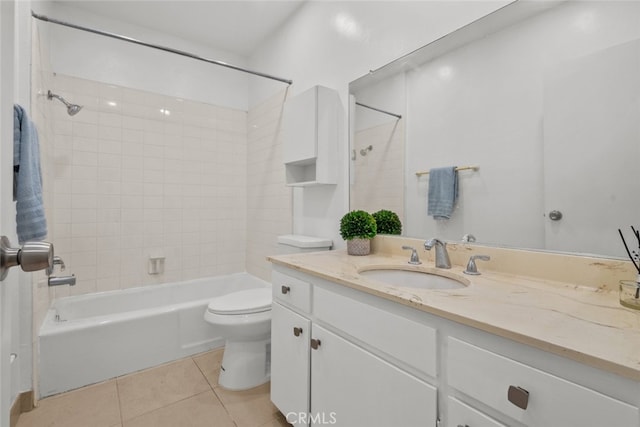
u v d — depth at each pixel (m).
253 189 2.96
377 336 0.97
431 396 0.81
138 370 1.93
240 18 2.46
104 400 1.64
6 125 0.44
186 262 2.75
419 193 1.50
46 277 1.82
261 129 2.83
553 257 1.04
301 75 2.30
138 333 1.94
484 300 0.85
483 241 1.25
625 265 0.90
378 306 0.98
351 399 1.06
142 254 2.54
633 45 0.89
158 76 2.61
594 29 0.96
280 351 1.45
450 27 1.36
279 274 1.48
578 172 1.00
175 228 2.69
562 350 0.58
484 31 1.24
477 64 1.27
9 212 0.46
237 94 3.02
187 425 1.47
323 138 1.90
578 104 0.99
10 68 0.46
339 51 1.95
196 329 2.15
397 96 1.59
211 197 2.88
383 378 0.94
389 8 1.63
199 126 2.81
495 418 0.69
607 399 0.54
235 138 3.01
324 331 1.19
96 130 2.35
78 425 1.46
